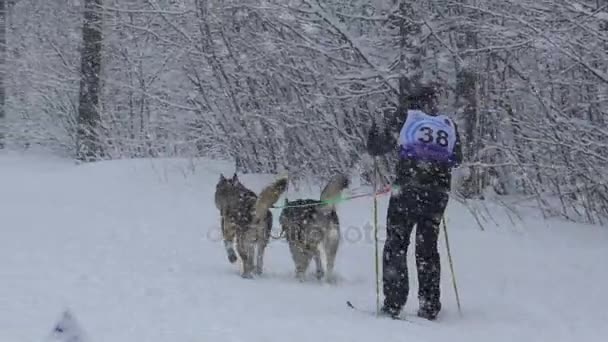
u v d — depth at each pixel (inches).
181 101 745.0
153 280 304.8
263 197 336.2
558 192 494.3
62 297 263.1
